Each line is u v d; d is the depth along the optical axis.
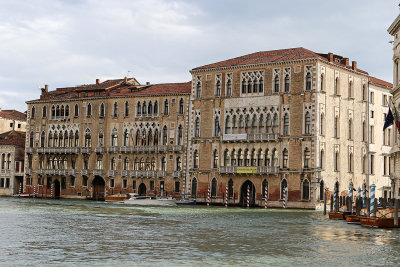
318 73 59.53
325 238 28.53
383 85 69.19
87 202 66.19
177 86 71.56
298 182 59.25
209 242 26.23
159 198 64.44
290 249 24.23
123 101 72.62
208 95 66.44
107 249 23.31
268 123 62.12
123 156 72.12
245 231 31.78
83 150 74.62
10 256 21.19
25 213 43.78
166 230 31.61
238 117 64.12
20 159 82.31
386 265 20.52
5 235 27.70
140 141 71.31
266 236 29.23
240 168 62.66
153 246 24.47
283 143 60.84
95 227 32.75
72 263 19.86
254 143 62.81
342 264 20.59
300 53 62.19
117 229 31.73
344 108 63.06
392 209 36.31
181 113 68.62
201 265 19.86
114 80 81.75
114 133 73.06
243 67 64.06
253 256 22.09
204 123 66.56
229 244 25.62
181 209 54.53
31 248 23.28
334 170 61.12
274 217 44.03
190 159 67.25
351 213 42.03
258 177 61.97
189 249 23.72
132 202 63.53
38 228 31.42
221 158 64.88
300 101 60.03
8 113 95.44
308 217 44.41
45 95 81.81
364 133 66.00
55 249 23.08
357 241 27.31
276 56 64.06
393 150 44.00
